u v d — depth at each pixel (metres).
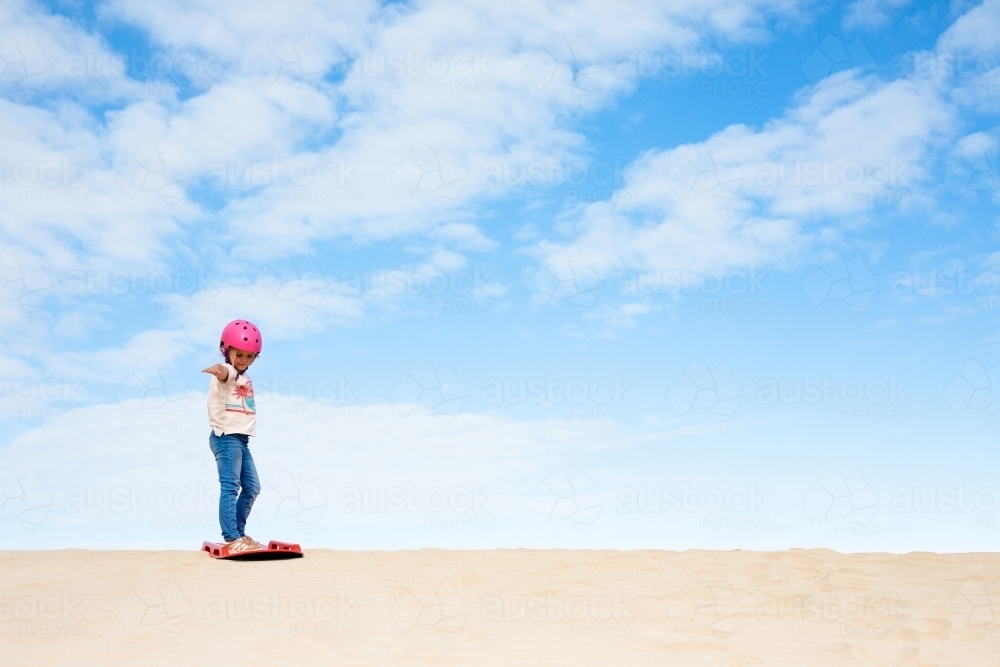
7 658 4.12
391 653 4.17
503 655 4.16
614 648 4.26
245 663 4.04
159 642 4.36
